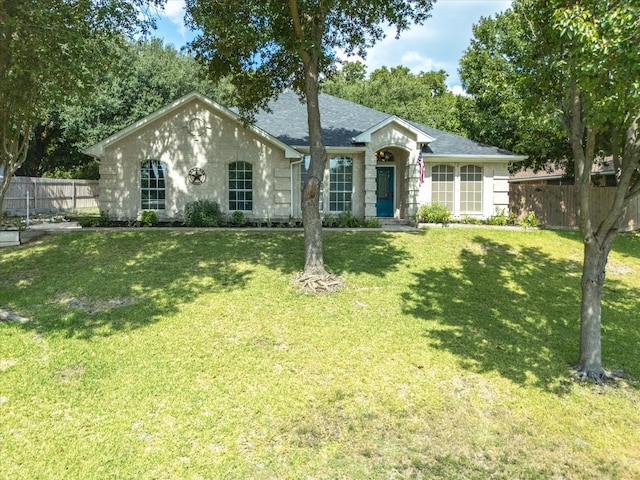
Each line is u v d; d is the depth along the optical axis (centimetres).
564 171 2348
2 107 809
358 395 558
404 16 1086
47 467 416
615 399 579
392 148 1827
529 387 597
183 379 577
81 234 1403
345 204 1805
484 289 1013
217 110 1609
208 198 1633
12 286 946
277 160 1652
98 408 510
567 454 467
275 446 458
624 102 497
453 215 1855
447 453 459
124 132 1573
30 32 725
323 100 2130
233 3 890
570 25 494
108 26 879
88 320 761
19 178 2216
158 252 1208
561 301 964
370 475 422
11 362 611
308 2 933
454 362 653
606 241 641
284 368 616
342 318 802
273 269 1081
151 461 429
